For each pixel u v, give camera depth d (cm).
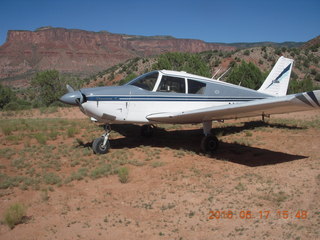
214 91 861
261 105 615
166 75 800
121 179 560
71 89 752
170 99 794
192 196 482
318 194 452
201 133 1005
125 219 413
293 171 581
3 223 409
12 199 486
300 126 1078
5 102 2447
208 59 7062
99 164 663
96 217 423
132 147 819
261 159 694
